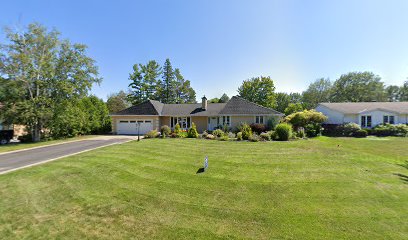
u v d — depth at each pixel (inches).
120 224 193.0
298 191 263.7
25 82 868.0
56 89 944.3
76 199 250.1
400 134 931.3
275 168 357.7
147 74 1931.6
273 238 168.6
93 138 928.3
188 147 557.0
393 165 380.8
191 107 1244.5
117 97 2142.0
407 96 2348.7
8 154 556.4
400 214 205.0
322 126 1034.7
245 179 308.0
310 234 172.9
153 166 379.2
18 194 267.1
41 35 893.8
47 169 375.9
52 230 185.0
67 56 973.8
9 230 186.1
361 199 239.3
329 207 220.8
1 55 818.2
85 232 181.0
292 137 747.4
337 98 2413.9
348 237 168.2
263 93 1994.3
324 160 404.2
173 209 221.1
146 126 1152.8
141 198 249.6
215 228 184.2
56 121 918.4
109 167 379.2
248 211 214.5
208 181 302.4
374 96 2214.6
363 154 460.1
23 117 828.0
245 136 724.0
